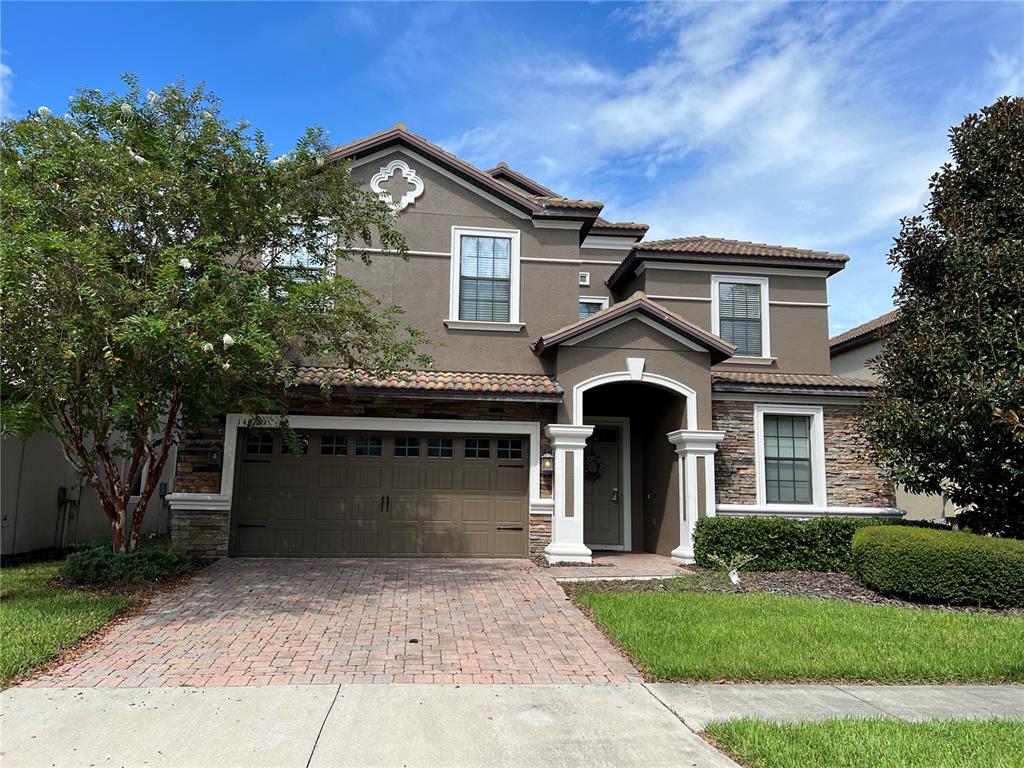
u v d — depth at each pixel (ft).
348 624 27.48
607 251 60.44
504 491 44.73
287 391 39.91
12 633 24.38
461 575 37.55
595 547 52.29
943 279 38.63
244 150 33.86
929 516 60.70
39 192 30.22
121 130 32.42
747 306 54.49
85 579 33.40
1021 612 31.24
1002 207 37.24
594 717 18.75
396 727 17.79
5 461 42.65
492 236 47.73
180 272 30.50
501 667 22.86
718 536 41.37
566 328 44.39
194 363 30.68
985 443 35.53
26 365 31.09
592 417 53.31
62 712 18.39
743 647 24.35
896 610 30.27
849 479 50.24
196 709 18.72
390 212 39.65
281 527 42.80
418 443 44.55
